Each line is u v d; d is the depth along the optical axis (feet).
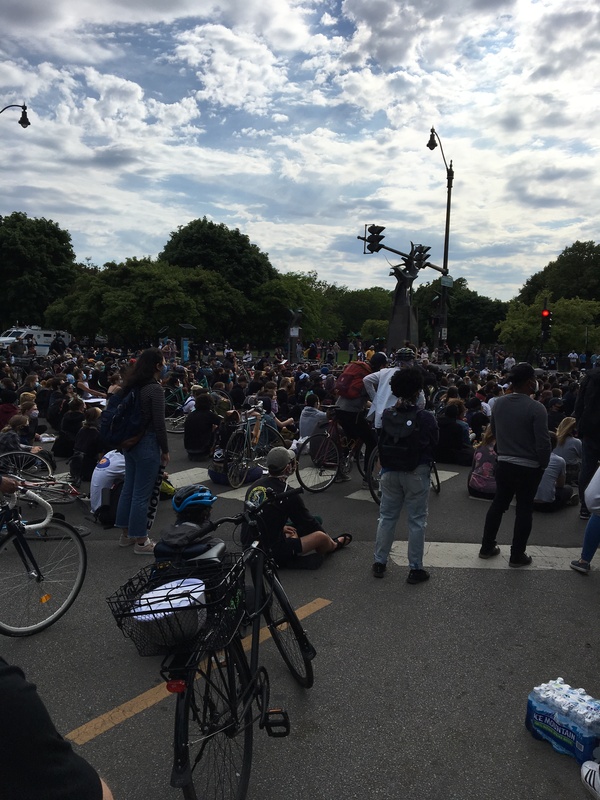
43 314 187.93
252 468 29.32
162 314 155.84
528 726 10.70
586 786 9.30
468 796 9.19
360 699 11.62
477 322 272.92
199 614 7.91
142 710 11.29
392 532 17.40
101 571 17.95
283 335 199.31
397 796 9.17
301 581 17.19
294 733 10.59
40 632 14.38
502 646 13.66
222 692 8.47
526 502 17.97
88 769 3.70
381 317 453.58
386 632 14.25
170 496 26.14
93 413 26.81
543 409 17.37
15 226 185.98
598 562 18.83
